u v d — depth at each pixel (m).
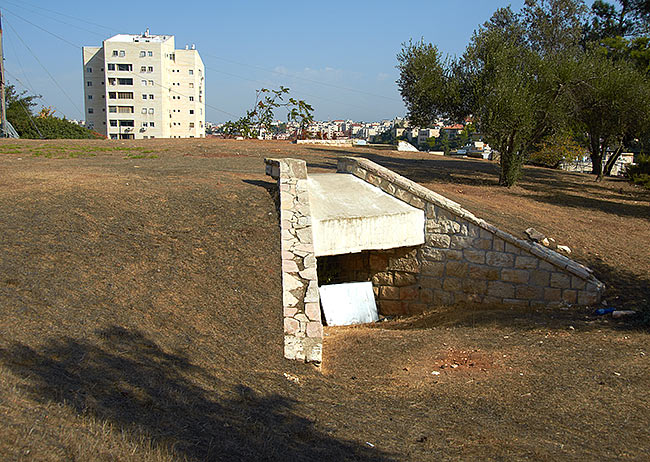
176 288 8.35
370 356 8.55
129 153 22.48
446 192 17.58
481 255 12.16
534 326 10.04
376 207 12.41
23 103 51.47
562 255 12.17
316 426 5.49
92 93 77.12
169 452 4.20
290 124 47.91
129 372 5.73
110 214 10.35
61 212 9.98
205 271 9.10
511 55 20.06
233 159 21.14
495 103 18.84
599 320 10.14
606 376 7.23
